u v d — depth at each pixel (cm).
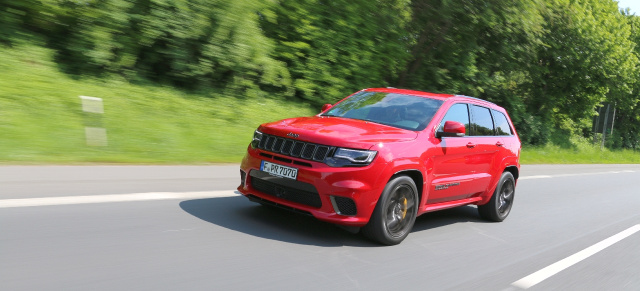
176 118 1149
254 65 1478
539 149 2661
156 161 858
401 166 513
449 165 593
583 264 569
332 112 633
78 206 518
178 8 1299
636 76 3422
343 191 481
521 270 519
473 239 624
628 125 4656
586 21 2906
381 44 1891
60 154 768
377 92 657
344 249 500
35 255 374
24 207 490
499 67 2500
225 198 639
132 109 1101
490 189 707
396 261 489
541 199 1023
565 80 3166
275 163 506
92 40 1198
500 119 731
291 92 1631
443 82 2223
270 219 566
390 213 524
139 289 340
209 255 429
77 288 328
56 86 1051
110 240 430
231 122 1266
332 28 1767
